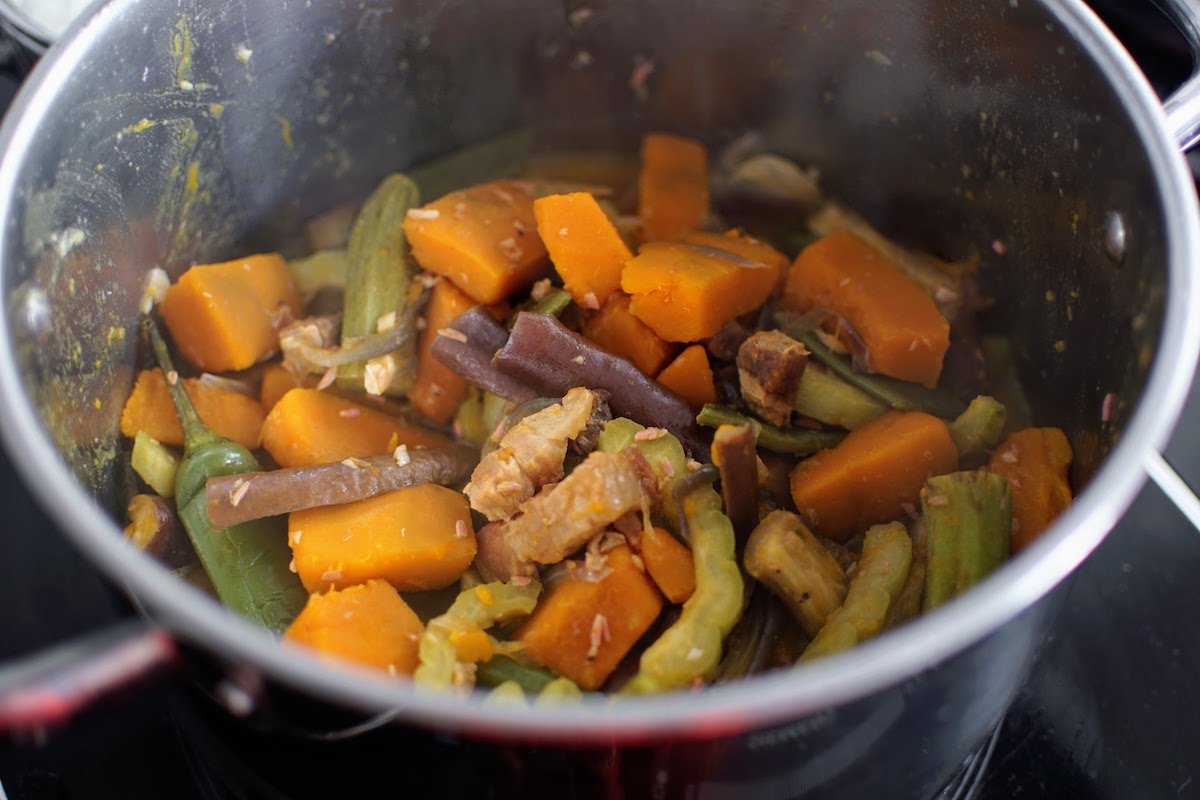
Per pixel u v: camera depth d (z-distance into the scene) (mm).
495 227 373
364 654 304
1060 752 330
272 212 398
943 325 365
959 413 364
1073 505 261
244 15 349
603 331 365
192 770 328
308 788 287
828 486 342
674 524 322
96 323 338
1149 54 407
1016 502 335
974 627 245
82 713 244
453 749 256
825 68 389
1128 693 337
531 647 307
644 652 305
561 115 420
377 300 375
